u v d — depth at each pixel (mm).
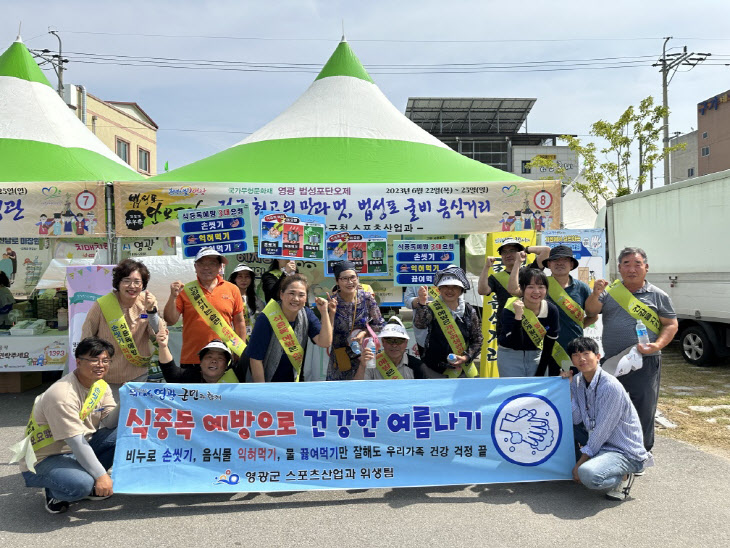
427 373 4477
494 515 3426
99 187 6508
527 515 3428
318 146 7707
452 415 3816
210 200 6520
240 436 3689
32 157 7656
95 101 20406
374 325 4449
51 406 3363
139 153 24094
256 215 6520
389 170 7328
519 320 4285
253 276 5930
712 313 7910
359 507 3539
